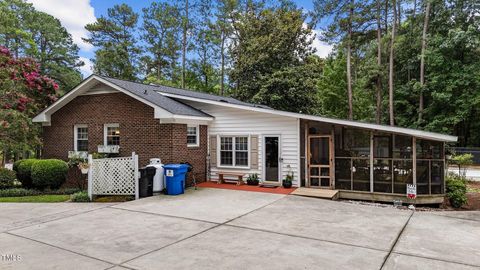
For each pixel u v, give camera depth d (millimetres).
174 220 6770
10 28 25438
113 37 35562
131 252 4820
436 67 22344
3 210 7918
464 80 21266
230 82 29188
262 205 8312
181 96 12875
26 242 5324
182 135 11242
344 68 30625
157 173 9969
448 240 5457
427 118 23312
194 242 5289
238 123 12141
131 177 9398
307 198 9305
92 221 6730
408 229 6137
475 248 5047
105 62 33188
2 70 13719
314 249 4945
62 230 6039
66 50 32375
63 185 12570
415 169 9094
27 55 27578
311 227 6219
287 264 4332
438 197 9250
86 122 12648
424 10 23625
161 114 10508
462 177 11727
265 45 23641
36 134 14719
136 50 35406
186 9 31516
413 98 24188
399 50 24734
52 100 16172
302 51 25500
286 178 11000
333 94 30094
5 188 11641
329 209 7879
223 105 12055
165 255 4684
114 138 12164
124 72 34469
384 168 9617
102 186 9547
